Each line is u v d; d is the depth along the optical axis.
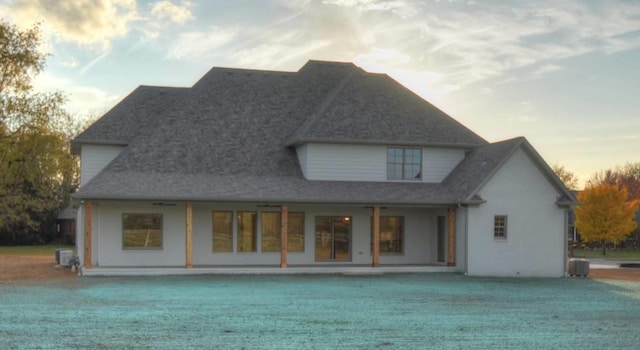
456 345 11.27
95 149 29.00
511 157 26.73
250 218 27.70
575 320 14.43
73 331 12.10
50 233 61.12
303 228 28.02
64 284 21.06
